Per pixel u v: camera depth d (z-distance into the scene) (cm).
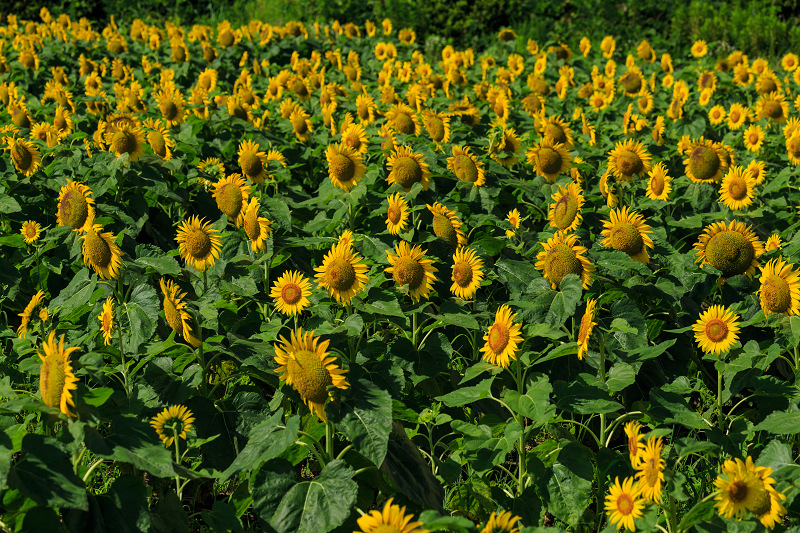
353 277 409
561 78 1120
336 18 1956
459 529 265
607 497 327
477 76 1301
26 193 627
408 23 1934
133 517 298
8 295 526
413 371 425
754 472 301
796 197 691
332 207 588
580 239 535
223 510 320
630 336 446
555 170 651
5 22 2028
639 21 1944
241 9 2158
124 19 2045
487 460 364
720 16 1864
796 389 402
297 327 438
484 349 393
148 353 399
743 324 420
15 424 338
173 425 349
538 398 357
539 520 368
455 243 525
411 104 893
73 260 541
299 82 959
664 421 388
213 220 652
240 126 795
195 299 474
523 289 502
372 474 365
